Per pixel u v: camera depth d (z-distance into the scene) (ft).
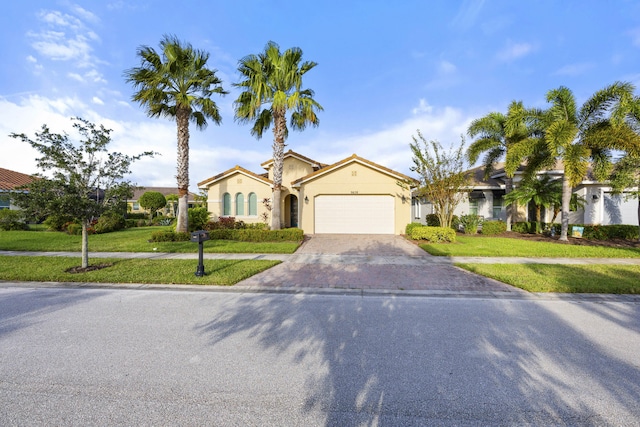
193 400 8.51
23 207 22.76
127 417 7.79
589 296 18.83
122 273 23.61
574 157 38.88
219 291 20.04
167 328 13.70
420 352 11.43
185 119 45.52
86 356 11.03
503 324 14.28
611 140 39.06
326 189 52.42
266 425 7.53
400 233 51.21
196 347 11.80
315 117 46.11
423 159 44.57
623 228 46.85
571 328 13.79
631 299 18.28
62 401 8.43
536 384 9.32
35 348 11.67
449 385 9.27
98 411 8.02
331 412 8.04
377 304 17.31
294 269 26.08
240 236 43.19
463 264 27.48
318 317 15.19
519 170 59.98
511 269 25.31
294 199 68.80
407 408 8.20
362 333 13.20
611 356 11.15
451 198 44.83
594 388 9.12
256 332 13.29
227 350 11.55
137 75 42.19
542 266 26.61
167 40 42.34
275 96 43.62
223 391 8.95
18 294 19.20
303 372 10.02
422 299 18.30
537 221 55.93
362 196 52.16
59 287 20.90
